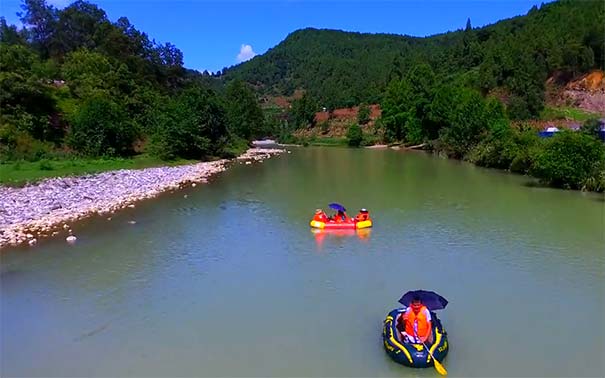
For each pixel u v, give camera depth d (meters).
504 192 36.09
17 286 17.84
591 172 35.81
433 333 12.56
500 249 21.92
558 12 128.25
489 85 97.94
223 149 66.06
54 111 55.44
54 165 43.47
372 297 16.70
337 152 77.44
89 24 93.81
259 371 12.20
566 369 12.23
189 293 17.17
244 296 16.88
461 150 60.56
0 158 44.50
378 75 157.00
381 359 12.67
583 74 100.62
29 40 87.69
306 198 34.19
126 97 70.12
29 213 27.39
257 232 24.97
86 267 19.77
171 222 26.97
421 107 80.75
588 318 15.06
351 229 25.39
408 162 59.41
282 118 141.00
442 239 23.52
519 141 48.25
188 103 61.78
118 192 34.75
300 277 18.62
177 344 13.65
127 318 15.30
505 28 149.00
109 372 12.30
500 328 14.41
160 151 56.81
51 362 12.80
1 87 50.00
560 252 21.44
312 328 14.48
